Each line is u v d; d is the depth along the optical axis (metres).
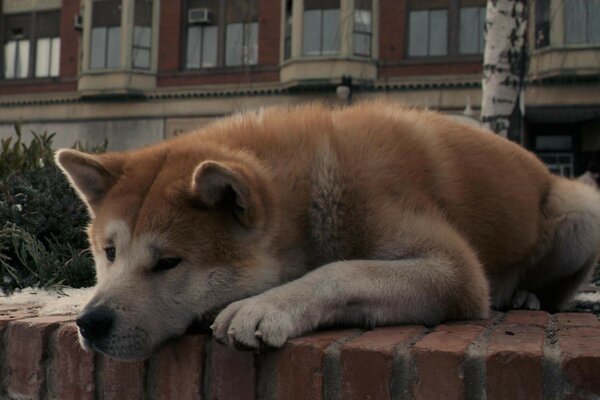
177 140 2.84
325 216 2.57
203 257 2.34
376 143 2.75
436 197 2.81
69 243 4.30
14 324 2.70
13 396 2.69
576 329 2.38
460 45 19.52
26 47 24.09
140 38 22.25
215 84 21.62
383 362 2.09
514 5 7.25
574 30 17.77
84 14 22.67
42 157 5.62
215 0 21.81
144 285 2.31
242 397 2.25
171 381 2.36
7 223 4.18
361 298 2.38
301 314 2.26
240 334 2.12
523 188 3.35
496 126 7.32
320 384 2.14
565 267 3.66
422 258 2.53
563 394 1.95
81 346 2.42
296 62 20.03
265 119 2.93
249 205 2.34
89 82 22.33
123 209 2.42
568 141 19.44
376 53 19.95
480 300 2.62
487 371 2.00
